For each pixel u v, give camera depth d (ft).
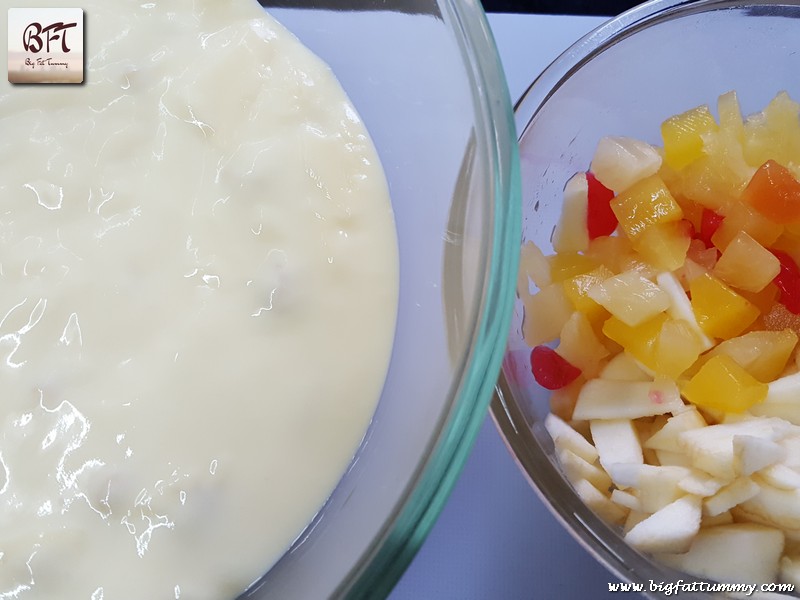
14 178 0.44
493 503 0.54
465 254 0.42
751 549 0.47
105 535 0.38
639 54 0.59
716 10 0.58
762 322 0.54
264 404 0.40
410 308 0.45
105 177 0.44
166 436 0.39
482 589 0.52
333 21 0.51
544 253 0.58
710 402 0.50
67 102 0.46
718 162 0.56
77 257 0.42
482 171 0.40
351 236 0.44
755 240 0.53
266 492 0.39
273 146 0.45
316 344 0.42
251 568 0.39
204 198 0.44
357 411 0.42
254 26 0.49
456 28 0.43
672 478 0.47
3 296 0.42
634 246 0.55
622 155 0.54
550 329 0.55
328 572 0.38
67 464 0.39
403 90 0.49
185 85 0.46
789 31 0.60
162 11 0.49
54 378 0.40
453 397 0.37
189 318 0.41
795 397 0.49
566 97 0.58
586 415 0.52
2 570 0.37
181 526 0.38
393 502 0.37
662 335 0.50
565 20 0.68
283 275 0.42
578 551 0.53
